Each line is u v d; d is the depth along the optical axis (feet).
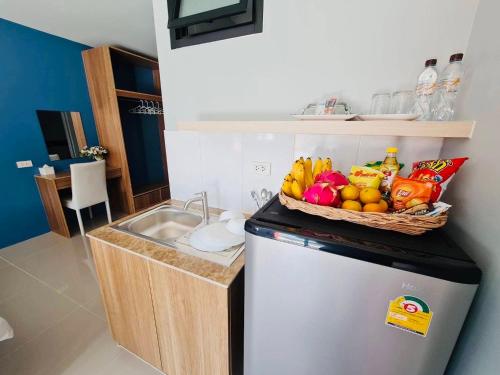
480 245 1.75
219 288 2.59
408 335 1.77
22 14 7.02
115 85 10.12
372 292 1.78
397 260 1.63
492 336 1.54
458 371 1.95
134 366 4.17
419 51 2.79
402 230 1.92
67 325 5.04
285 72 3.57
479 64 2.09
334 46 3.20
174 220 4.83
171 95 4.63
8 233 8.30
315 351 2.20
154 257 3.02
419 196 2.02
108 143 10.41
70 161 9.78
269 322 2.34
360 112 3.24
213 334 2.87
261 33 3.57
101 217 10.82
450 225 2.35
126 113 11.41
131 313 3.67
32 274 6.77
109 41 9.14
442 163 2.10
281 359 2.42
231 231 3.45
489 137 1.78
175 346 3.36
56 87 8.95
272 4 3.40
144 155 12.62
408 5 2.72
